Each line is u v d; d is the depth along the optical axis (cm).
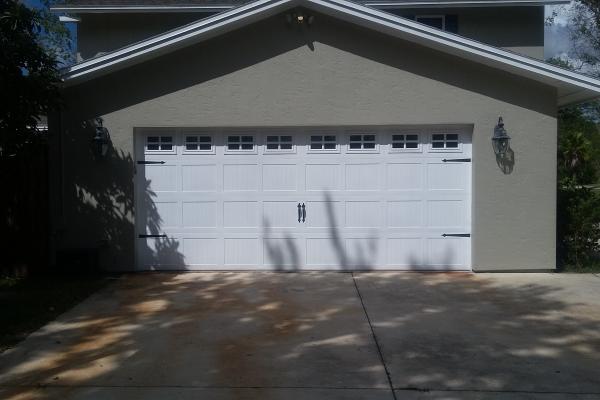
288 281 963
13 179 1018
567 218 1065
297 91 1011
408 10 1298
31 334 700
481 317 759
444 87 1005
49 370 588
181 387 543
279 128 1032
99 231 1025
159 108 1014
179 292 894
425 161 1032
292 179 1037
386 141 1033
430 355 622
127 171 1020
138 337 686
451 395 523
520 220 1014
